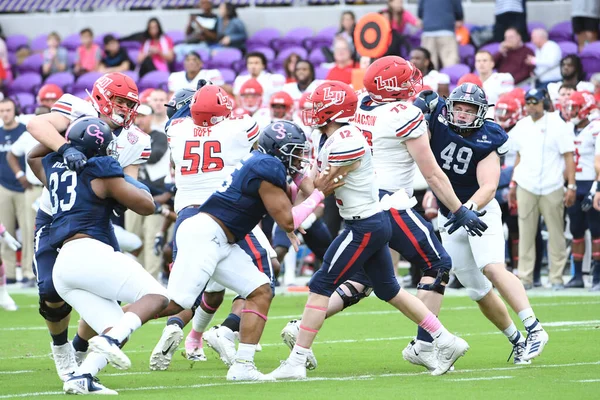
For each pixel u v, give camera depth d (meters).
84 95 60.97
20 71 65.94
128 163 22.86
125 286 19.42
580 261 41.22
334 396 18.95
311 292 21.81
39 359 25.50
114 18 69.50
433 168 22.58
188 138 23.45
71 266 19.39
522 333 29.39
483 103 23.16
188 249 20.95
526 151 40.19
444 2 52.66
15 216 46.34
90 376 19.31
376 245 21.50
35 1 72.00
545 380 20.92
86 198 19.72
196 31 61.34
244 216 21.06
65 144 20.25
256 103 42.84
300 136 21.25
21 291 44.09
